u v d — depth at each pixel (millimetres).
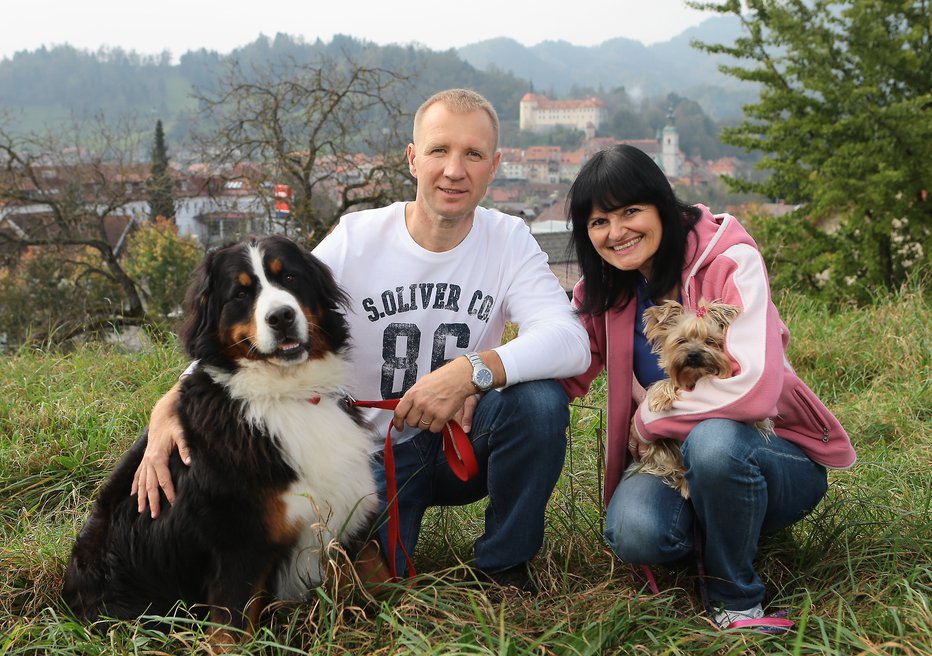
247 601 2672
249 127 15883
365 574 2895
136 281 19109
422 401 2785
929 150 14984
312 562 2809
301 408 2791
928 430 4656
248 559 2666
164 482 2715
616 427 3027
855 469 3992
